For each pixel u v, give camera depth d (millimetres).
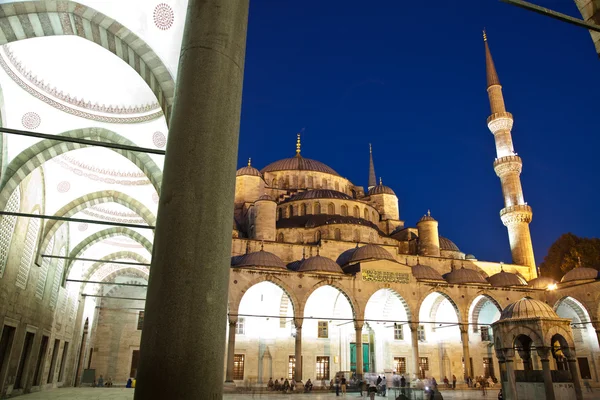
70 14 12609
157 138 19266
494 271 55531
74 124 19047
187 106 5066
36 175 22734
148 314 4445
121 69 17281
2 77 16844
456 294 43562
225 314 4648
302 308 37875
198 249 4551
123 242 37031
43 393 25969
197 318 4344
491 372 46562
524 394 22328
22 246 21672
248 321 41250
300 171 64375
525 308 22047
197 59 5266
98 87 18422
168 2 13094
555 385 21109
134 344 46250
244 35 5750
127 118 19078
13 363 21891
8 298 20422
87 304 40562
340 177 66562
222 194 4875
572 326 47312
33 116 18500
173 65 13070
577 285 45000
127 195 25203
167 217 4695
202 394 4172
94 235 31125
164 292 4410
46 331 27750
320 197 54812
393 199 64625
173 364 4160
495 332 23031
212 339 4402
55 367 31656
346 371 39344
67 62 17109
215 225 4719
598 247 66125
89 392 28297
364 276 40594
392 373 39031
